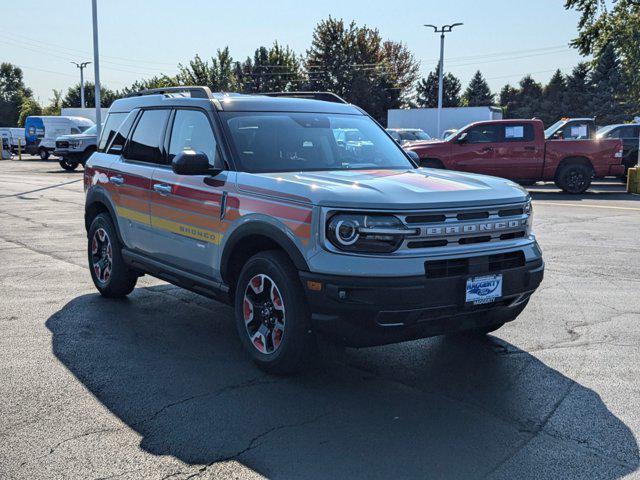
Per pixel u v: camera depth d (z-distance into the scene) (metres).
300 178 4.30
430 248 3.86
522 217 4.31
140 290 6.84
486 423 3.65
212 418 3.69
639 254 8.72
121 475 3.06
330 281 3.78
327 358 4.73
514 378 4.34
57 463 3.17
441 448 3.35
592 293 6.66
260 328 4.43
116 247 6.18
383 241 3.76
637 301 6.33
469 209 4.01
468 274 3.93
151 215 5.48
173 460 3.21
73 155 25.80
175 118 5.44
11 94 118.31
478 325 4.19
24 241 9.76
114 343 5.04
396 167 5.25
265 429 3.56
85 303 6.25
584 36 27.25
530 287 4.27
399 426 3.60
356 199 3.82
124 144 6.14
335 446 3.36
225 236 4.58
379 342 3.88
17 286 6.92
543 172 16.97
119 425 3.60
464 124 37.75
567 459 3.24
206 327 5.49
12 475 3.06
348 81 66.00
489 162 16.84
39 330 5.36
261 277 4.33
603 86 76.25
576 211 13.35
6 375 4.34
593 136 18.08
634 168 17.50
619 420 3.69
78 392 4.06
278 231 4.10
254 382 4.25
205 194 4.78
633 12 26.17
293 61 68.06
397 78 77.56
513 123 16.81
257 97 5.45
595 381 4.28
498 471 3.12
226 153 4.75
